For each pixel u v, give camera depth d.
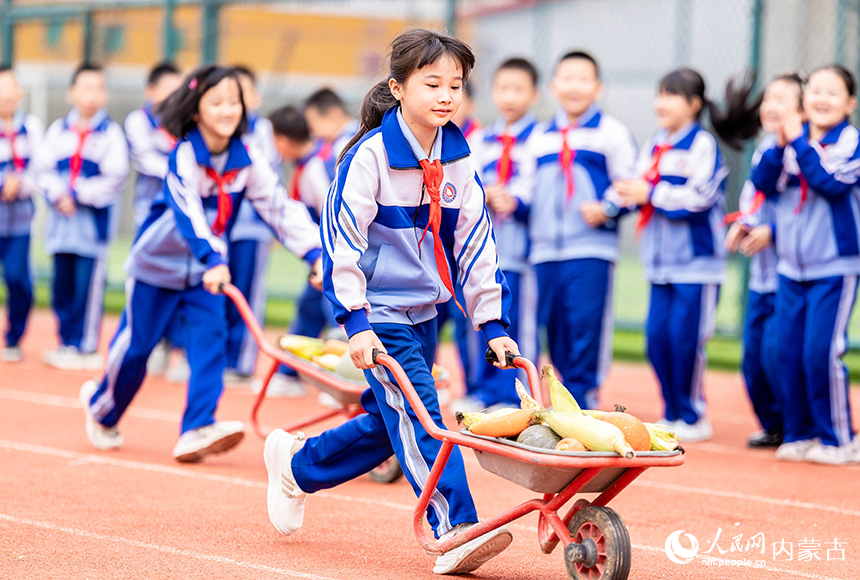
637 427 7.64
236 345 19.61
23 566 8.44
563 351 16.69
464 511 8.23
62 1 32.38
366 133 8.48
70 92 20.92
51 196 20.42
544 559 9.09
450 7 24.11
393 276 8.48
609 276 16.38
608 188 16.38
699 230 15.67
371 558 8.97
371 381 8.60
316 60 39.62
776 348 14.41
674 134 15.88
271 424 15.73
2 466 12.24
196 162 11.92
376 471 12.21
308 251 12.29
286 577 8.32
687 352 15.70
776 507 11.45
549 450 7.31
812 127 14.12
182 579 8.20
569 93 16.44
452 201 8.45
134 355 12.72
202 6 27.30
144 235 12.48
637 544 9.80
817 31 26.75
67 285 21.08
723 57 31.22
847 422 14.08
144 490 11.29
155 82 20.36
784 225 14.12
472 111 19.95
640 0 33.19
